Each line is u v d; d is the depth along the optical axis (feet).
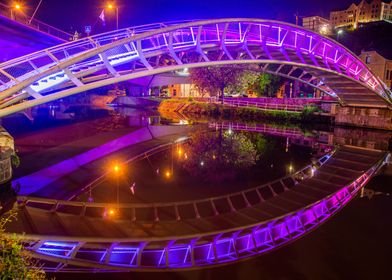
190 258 42.14
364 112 161.07
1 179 59.77
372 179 83.10
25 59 67.87
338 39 322.75
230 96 260.21
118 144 116.67
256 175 83.46
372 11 453.17
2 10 123.85
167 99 271.28
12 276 19.16
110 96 330.13
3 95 59.77
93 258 39.96
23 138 120.78
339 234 49.62
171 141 128.06
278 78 232.94
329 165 96.63
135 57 81.61
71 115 206.80
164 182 73.61
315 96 249.55
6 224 42.88
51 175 73.97
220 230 46.85
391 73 206.49
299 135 147.13
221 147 118.21
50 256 35.60
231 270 40.34
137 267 38.83
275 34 135.85
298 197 68.18
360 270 39.58
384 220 54.95
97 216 50.88
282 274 39.01
